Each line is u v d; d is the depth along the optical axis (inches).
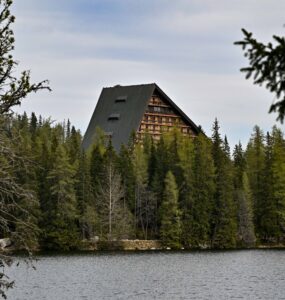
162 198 4188.0
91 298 1722.4
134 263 2807.6
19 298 1685.5
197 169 4047.7
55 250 3496.6
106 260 2935.5
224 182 4074.8
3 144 759.7
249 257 3225.9
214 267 2672.2
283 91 327.6
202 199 4005.9
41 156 3614.7
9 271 2306.8
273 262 2928.2
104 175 3969.0
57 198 3545.8
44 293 1791.3
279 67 327.3
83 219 3666.3
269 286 2027.6
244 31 334.3
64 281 2075.5
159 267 2642.7
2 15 773.9
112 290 1892.2
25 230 784.3
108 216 3700.8
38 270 2397.9
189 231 3919.8
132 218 3956.7
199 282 2130.9
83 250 3543.3
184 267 2657.5
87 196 3811.5
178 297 1770.4
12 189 775.7
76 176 3841.0
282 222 4190.5
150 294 1827.0
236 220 4138.8
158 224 4121.6
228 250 3777.1
